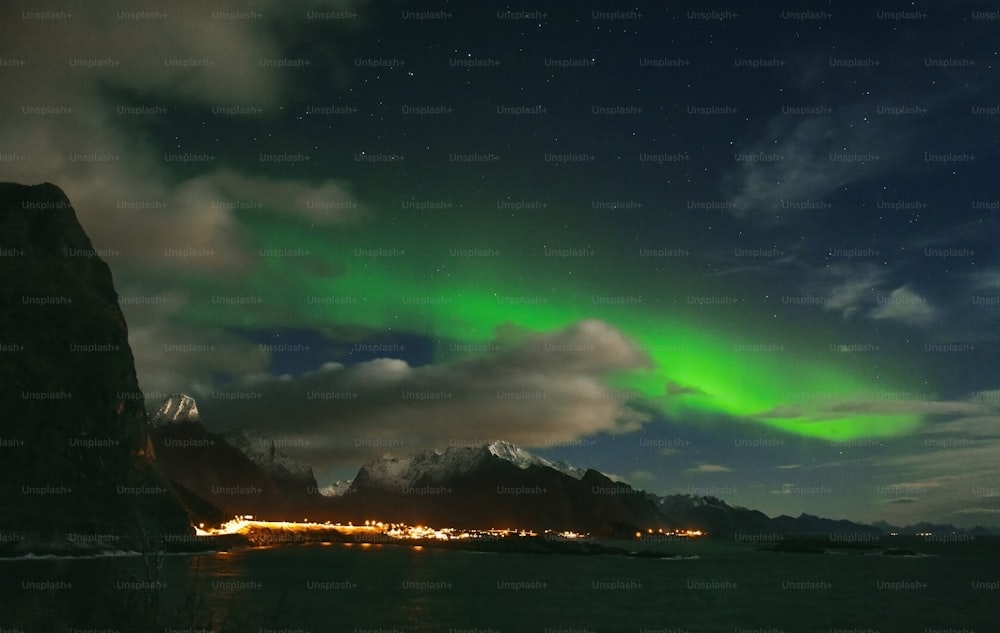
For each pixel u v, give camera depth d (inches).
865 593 2751.0
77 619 679.7
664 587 2906.0
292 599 1940.2
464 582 2930.6
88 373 4055.1
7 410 3555.6
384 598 2144.4
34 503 3302.2
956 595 2694.4
